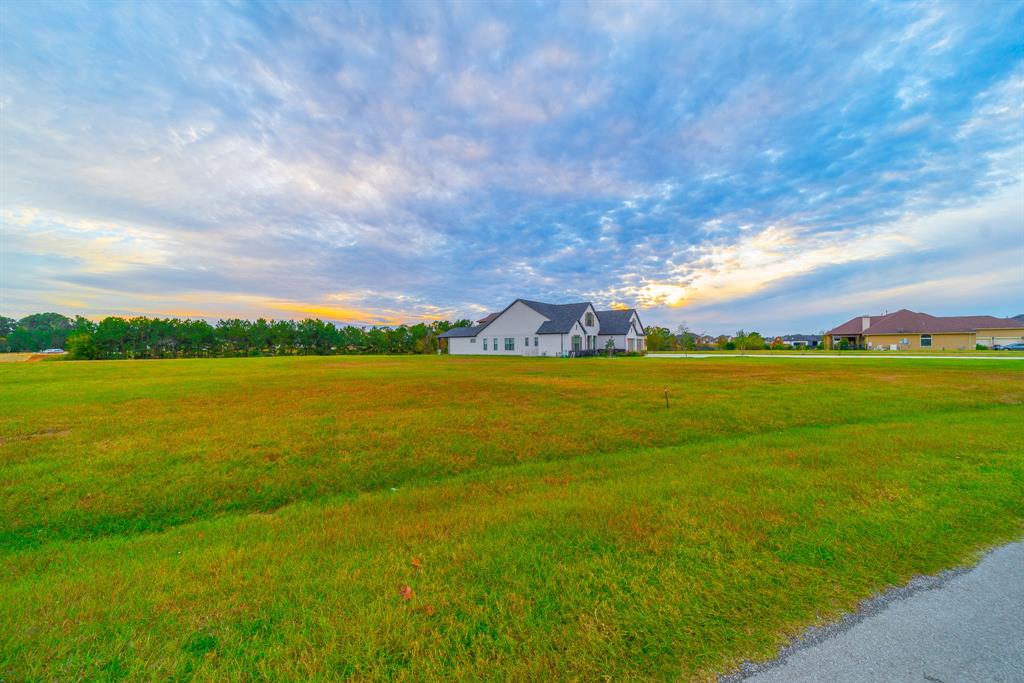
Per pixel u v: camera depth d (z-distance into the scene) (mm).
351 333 70125
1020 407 11188
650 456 7031
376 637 2547
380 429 8742
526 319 45156
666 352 56375
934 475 5543
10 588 3268
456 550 3674
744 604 2854
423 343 63562
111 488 5777
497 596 2943
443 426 9023
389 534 4109
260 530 4449
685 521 4156
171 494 5664
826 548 3613
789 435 8117
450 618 2715
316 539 4078
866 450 6789
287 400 12141
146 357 56344
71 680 2229
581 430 8828
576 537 3855
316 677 2258
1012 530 3994
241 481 6113
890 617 2729
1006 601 2902
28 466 6484
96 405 11219
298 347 66188
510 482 5891
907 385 14766
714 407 10891
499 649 2445
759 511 4387
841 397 12312
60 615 2822
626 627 2623
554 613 2756
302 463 6828
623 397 12523
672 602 2861
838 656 2375
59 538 4629
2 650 2453
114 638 2572
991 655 2369
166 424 9070
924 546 3664
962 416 9852
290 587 3133
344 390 14125
